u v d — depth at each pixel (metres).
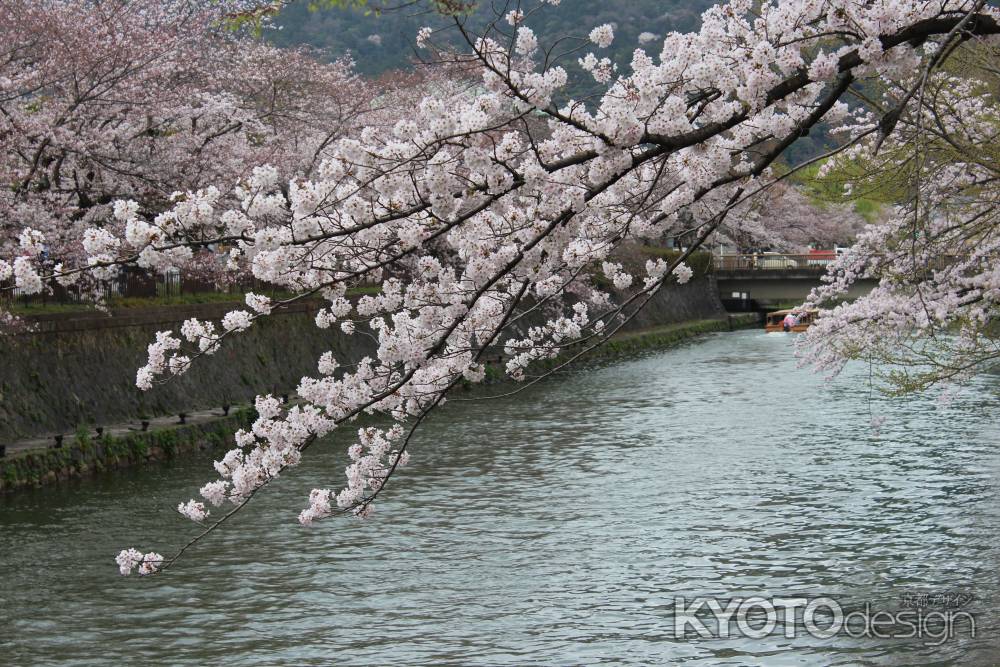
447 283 7.12
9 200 22.08
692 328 59.53
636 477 20.77
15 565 15.15
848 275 17.95
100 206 25.28
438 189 6.04
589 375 39.06
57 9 24.80
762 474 20.78
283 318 31.30
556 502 18.81
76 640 12.50
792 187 60.91
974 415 27.09
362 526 17.31
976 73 13.30
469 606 13.55
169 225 6.20
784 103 6.48
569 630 12.66
